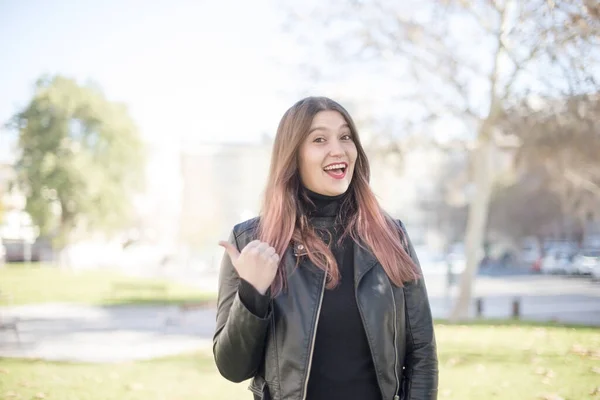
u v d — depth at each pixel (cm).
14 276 3722
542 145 1241
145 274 4462
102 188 4475
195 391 660
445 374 693
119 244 5903
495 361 764
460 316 1507
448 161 4434
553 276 3841
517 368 712
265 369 203
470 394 596
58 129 4444
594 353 779
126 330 1338
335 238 220
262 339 197
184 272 4891
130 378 736
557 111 1190
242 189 6944
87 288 2769
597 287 2822
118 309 1858
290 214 215
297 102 228
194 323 1478
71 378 738
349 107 1441
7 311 1806
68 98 4494
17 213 5588
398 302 210
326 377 197
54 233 4700
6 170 4934
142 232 7275
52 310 1833
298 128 218
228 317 197
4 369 803
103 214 4525
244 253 192
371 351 198
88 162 4481
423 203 5766
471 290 1516
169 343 1127
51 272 4231
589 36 931
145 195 4947
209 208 6781
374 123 1411
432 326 218
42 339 1191
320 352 199
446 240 6038
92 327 1400
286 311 201
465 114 1359
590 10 869
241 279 192
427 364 212
